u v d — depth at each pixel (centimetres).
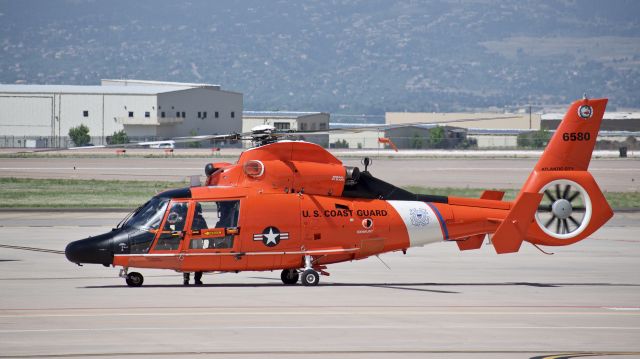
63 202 16600
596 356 4847
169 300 6369
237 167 7256
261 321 5594
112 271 8019
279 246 7162
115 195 18175
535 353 4881
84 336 5109
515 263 8850
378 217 7406
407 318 5775
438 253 9606
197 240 7038
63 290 6862
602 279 7788
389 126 7012
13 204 16075
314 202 7269
